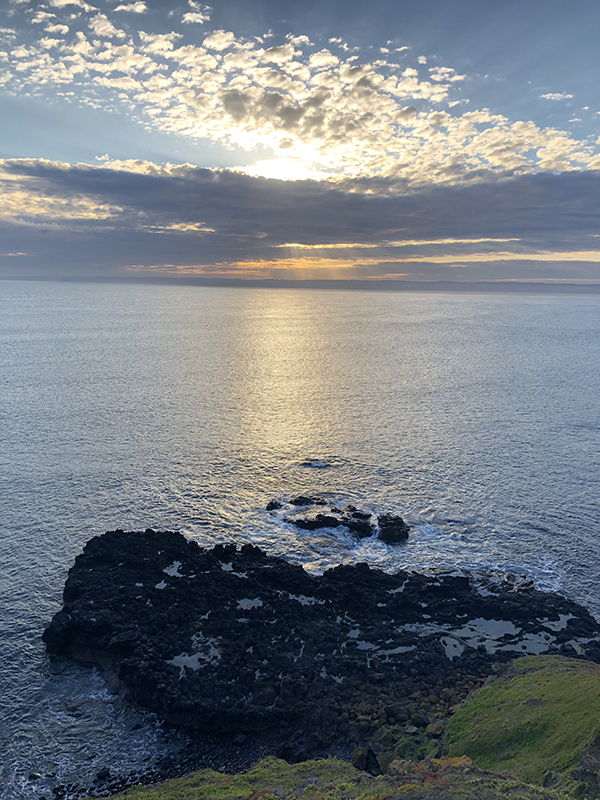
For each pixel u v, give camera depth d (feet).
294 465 305.12
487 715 125.18
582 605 187.62
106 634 160.97
